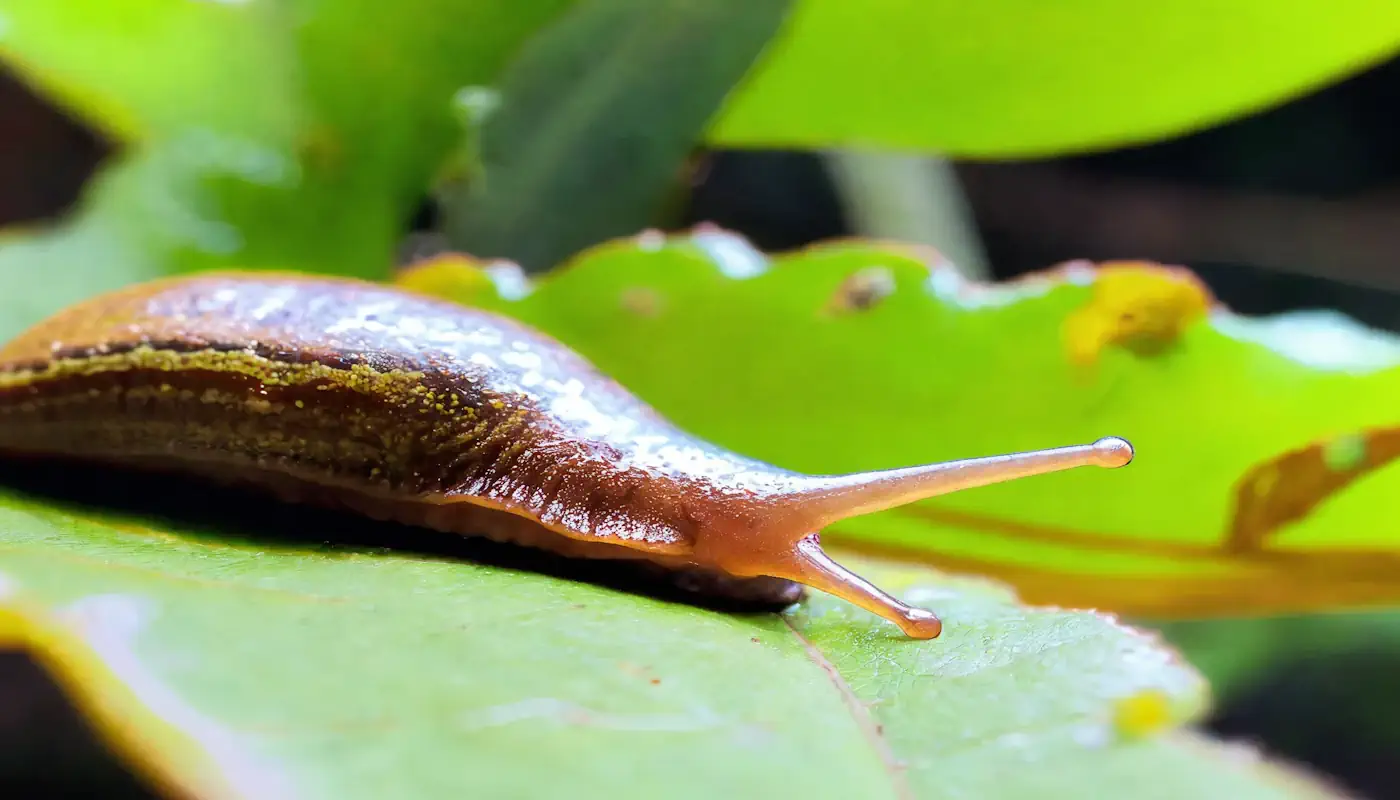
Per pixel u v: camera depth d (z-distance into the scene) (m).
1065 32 0.12
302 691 0.10
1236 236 0.25
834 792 0.10
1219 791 0.10
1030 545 0.12
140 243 0.14
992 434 0.12
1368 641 0.18
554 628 0.10
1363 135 0.24
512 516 0.11
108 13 0.14
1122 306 0.12
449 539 0.12
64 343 0.12
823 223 0.25
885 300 0.12
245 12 0.14
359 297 0.12
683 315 0.12
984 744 0.10
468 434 0.11
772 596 0.11
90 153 0.24
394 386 0.11
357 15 0.13
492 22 0.13
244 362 0.11
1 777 0.19
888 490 0.11
